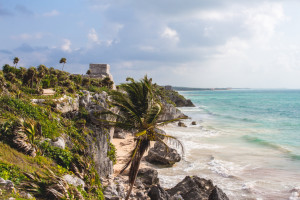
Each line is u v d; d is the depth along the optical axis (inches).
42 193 485.1
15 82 1227.2
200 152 1499.8
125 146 1485.0
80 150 805.2
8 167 497.7
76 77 2065.7
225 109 4862.2
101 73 3395.7
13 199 400.2
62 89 1214.3
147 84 724.7
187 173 1138.7
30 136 635.5
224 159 1365.7
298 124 2795.3
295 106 5526.6
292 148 1646.2
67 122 895.7
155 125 727.7
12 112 709.9
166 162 1230.9
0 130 589.9
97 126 992.9
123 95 738.8
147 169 1028.5
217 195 751.1
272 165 1268.5
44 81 1476.4
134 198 810.2
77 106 1047.0
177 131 2204.7
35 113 772.6
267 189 961.5
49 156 671.1
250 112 4234.7
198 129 2357.3
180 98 5669.3
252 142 1800.0
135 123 730.2
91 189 698.2
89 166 768.9
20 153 579.8
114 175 1019.9
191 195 808.3
